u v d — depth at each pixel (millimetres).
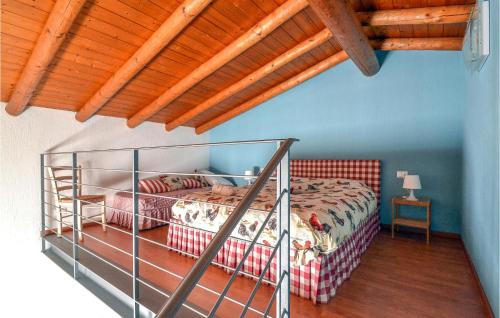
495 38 1682
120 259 2775
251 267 2357
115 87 3225
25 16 2258
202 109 4566
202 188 5168
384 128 3980
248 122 5348
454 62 3510
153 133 4938
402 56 3842
